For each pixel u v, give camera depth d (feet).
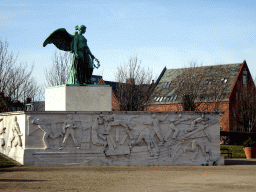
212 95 233.76
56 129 87.51
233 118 246.06
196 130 93.20
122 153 89.15
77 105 95.45
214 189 55.83
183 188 56.44
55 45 100.07
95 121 88.84
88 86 96.53
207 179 66.64
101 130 89.20
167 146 91.76
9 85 152.15
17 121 89.40
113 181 63.16
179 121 92.68
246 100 236.43
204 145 93.56
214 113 94.73
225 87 244.83
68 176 68.90
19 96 158.40
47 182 61.41
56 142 87.20
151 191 53.57
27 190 53.78
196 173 75.77
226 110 248.32
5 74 151.74
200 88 229.25
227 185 59.82
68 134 87.35
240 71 259.80
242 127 240.53
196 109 218.59
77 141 87.92
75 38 99.45
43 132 86.69
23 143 87.10
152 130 91.25
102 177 67.97
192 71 227.40
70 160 86.99
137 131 90.68
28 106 167.32
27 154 85.56
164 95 274.16
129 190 54.34
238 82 251.39
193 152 92.99
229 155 128.06
